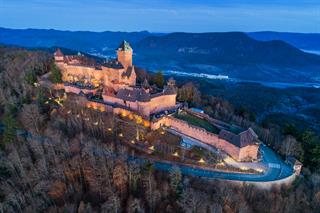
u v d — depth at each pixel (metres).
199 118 140.75
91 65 173.12
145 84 168.12
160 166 104.69
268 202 91.19
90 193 89.94
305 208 92.00
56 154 102.12
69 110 133.88
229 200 85.81
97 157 97.56
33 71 168.25
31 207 86.50
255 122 162.50
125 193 88.88
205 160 108.00
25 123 121.94
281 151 121.19
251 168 106.75
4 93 145.38
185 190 85.44
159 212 83.75
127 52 165.25
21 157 101.81
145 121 125.56
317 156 116.31
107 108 136.75
